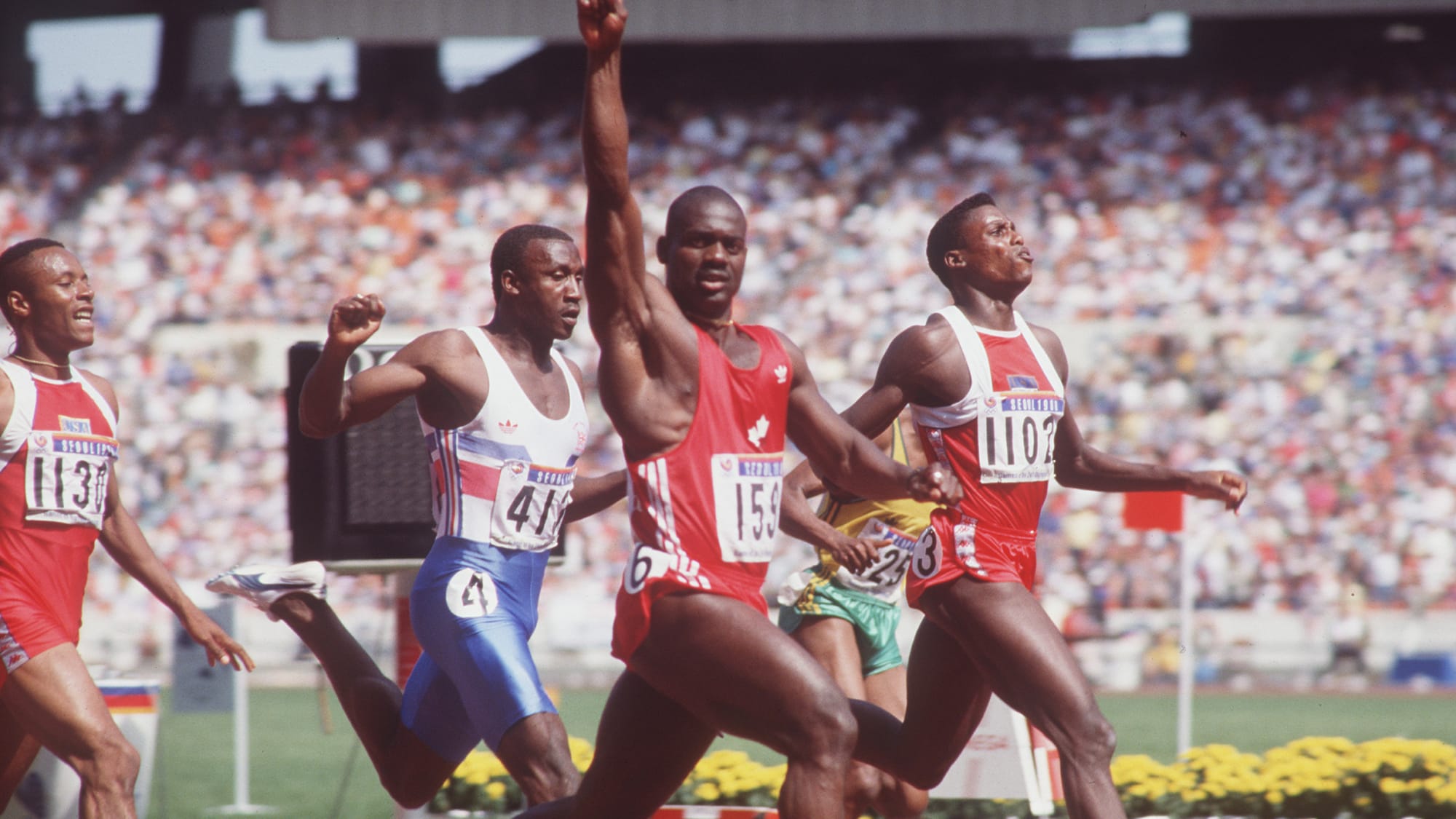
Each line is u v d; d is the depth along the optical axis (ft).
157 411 273.13
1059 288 282.56
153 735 81.61
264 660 223.10
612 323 46.70
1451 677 211.61
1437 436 245.45
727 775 87.35
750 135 335.88
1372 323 265.34
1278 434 248.93
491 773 90.99
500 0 306.35
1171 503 114.42
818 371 275.18
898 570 71.26
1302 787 84.43
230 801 110.11
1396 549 229.25
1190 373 259.80
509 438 60.34
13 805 77.71
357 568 71.36
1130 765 88.33
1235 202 297.94
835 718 45.06
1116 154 315.78
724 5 306.14
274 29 307.78
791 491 54.90
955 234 58.75
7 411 61.57
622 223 45.55
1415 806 83.15
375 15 306.55
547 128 344.90
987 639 55.52
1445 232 284.20
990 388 56.85
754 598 48.08
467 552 60.44
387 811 104.42
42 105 360.28
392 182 328.90
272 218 319.88
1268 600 221.46
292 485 71.31
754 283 294.05
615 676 221.25
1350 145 307.78
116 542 66.39
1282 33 336.29
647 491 47.44
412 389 59.16
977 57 347.56
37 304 63.00
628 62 354.74
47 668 59.67
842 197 315.37
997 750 80.79
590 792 49.44
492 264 62.39
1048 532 224.53
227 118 352.69
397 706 64.80
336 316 51.67
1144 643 215.72
